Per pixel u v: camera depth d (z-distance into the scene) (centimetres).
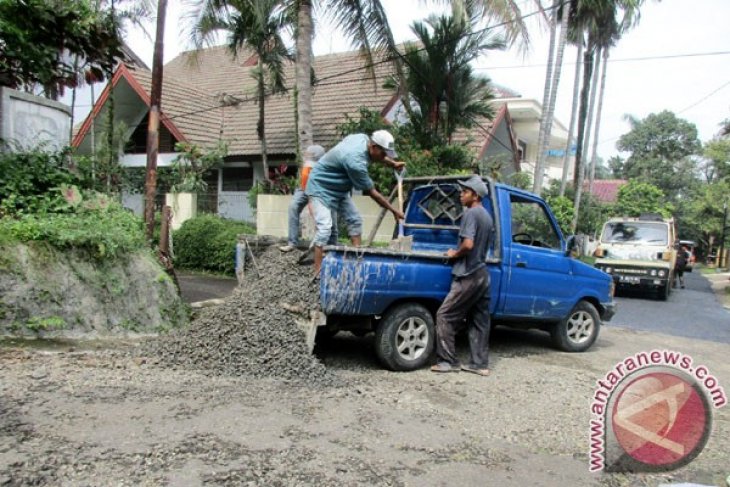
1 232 605
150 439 360
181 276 1295
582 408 498
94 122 1847
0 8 736
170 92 1881
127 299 670
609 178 5309
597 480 356
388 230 1277
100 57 908
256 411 425
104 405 414
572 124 2138
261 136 1555
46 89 964
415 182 728
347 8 1110
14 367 484
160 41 826
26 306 585
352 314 547
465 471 356
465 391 529
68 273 627
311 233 1012
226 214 1662
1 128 779
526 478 353
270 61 1465
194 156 1598
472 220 573
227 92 2048
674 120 4394
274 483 318
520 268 668
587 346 758
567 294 723
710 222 3256
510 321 689
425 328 594
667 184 4212
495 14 1111
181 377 492
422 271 580
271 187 1491
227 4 1161
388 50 1202
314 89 1789
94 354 541
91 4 945
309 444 374
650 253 1561
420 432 415
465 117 1497
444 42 1345
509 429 438
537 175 1653
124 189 1598
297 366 516
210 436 372
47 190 755
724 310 1373
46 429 364
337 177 579
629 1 1783
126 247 701
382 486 326
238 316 561
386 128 1345
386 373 572
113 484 303
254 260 662
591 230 2575
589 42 2042
